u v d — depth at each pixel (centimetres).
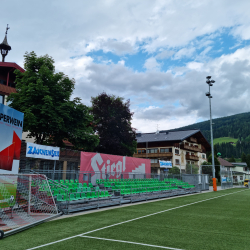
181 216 1070
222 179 3553
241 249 593
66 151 1634
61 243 638
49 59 2202
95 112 3575
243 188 3656
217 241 662
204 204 1537
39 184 1099
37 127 1927
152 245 622
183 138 5331
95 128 3509
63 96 2116
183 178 2908
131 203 1600
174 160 5316
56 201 1208
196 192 2683
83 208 1234
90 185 1725
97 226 850
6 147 1066
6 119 1070
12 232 733
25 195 1005
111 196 1594
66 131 2081
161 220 970
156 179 2544
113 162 2116
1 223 841
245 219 1002
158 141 5441
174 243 641
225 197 2062
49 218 975
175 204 1538
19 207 968
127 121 3803
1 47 2959
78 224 885
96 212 1189
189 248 598
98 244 629
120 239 679
